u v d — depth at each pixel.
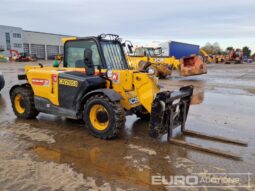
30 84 5.55
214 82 14.14
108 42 5.17
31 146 4.16
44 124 5.41
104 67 4.89
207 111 6.86
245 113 6.67
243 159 3.78
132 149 4.09
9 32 61.28
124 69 5.27
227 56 44.69
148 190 2.91
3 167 3.41
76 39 5.23
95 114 4.55
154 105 4.08
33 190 2.87
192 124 5.60
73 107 4.86
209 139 4.63
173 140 4.37
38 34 66.12
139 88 4.71
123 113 4.37
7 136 4.64
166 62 19.09
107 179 3.14
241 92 10.37
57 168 3.40
